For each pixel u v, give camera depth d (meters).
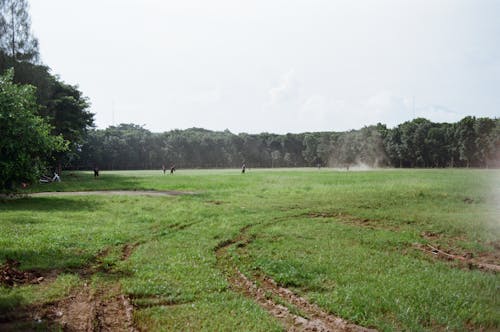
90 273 9.09
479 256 10.96
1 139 16.44
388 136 101.00
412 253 11.02
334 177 40.66
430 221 14.98
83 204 20.92
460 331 6.44
